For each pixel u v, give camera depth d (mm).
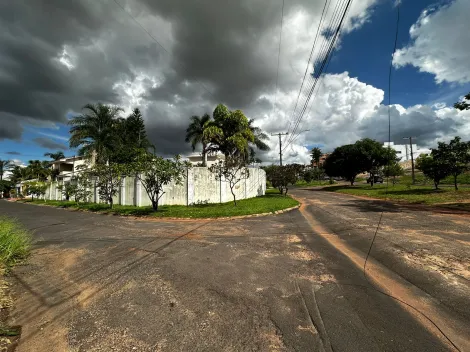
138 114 31281
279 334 2395
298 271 4035
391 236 5945
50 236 7285
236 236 6727
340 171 35844
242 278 3787
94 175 18188
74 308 3002
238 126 23047
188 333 2441
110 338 2391
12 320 2768
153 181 12812
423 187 23609
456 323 2518
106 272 4180
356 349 2154
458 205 10969
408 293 3189
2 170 57281
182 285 3574
